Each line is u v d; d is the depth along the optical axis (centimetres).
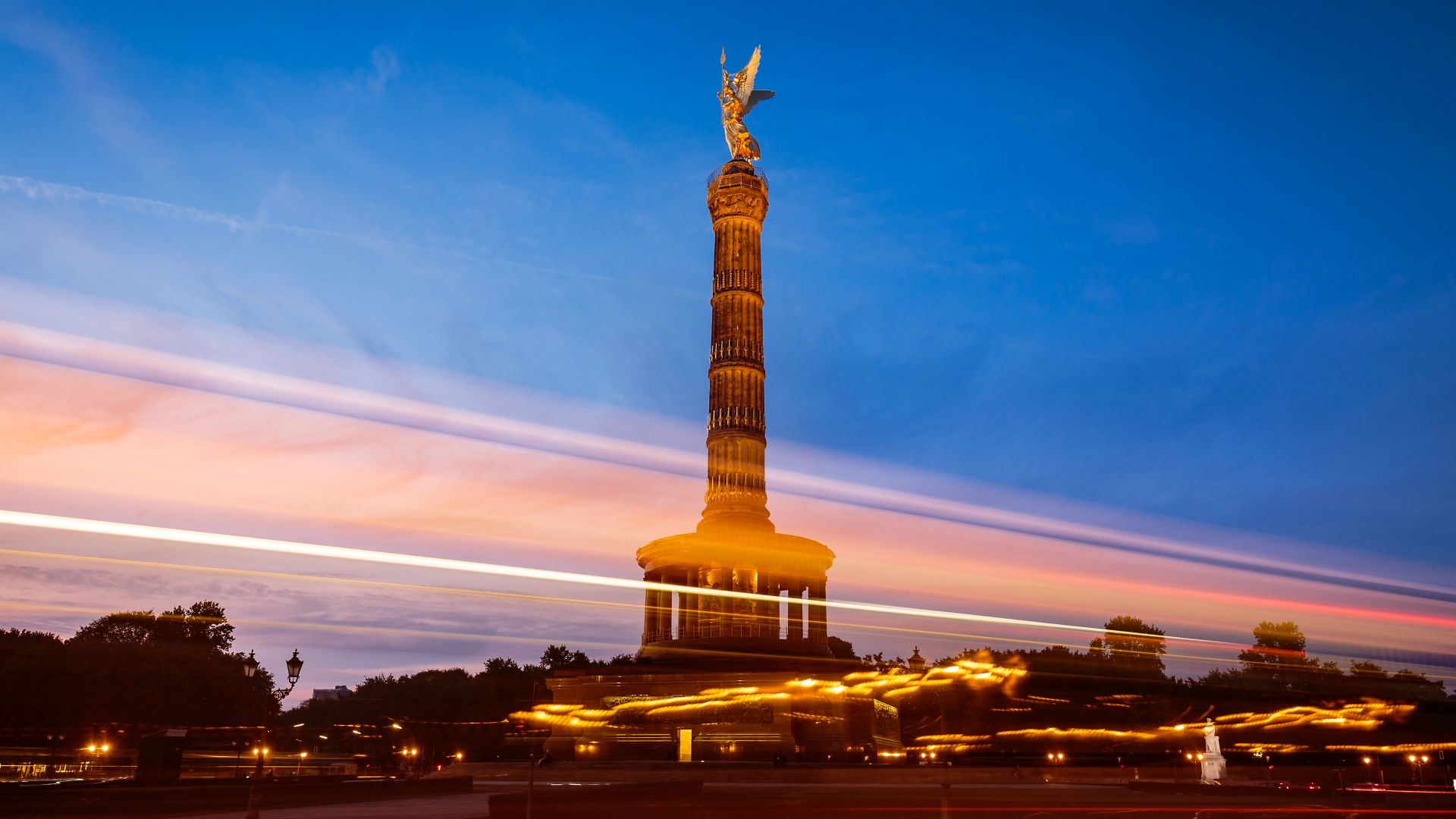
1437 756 7869
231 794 3566
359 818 2995
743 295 7644
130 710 8738
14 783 3834
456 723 11075
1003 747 8762
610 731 6222
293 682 3009
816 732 6197
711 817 3256
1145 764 7719
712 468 7356
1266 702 9231
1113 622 9931
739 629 6862
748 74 8450
